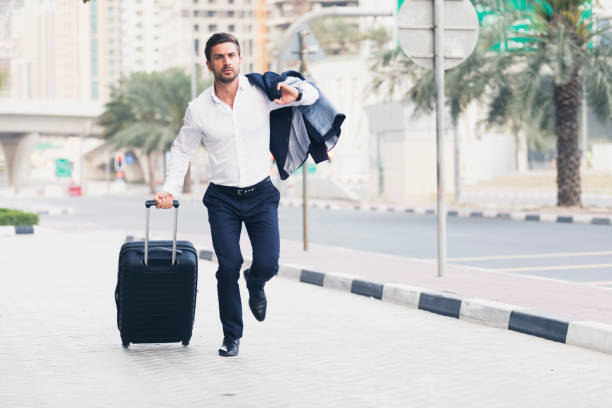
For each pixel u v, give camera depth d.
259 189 6.86
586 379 6.23
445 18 11.10
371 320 8.91
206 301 10.26
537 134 37.38
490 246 16.95
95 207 41.34
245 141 6.80
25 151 105.44
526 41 26.36
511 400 5.62
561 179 27.39
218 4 177.88
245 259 13.65
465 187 55.69
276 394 5.81
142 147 65.19
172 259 6.88
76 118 92.75
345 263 13.01
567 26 25.72
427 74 28.27
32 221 23.58
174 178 6.88
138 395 5.80
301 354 7.16
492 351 7.29
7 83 63.84
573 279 11.91
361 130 90.06
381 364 6.76
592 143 62.62
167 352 7.26
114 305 10.03
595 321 7.77
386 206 33.22
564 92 26.80
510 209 27.89
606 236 19.02
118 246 18.45
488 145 59.03
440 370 6.54
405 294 10.01
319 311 9.52
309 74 15.31
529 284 10.46
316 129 6.71
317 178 46.66
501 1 25.78
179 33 182.62
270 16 163.75
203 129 6.78
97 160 121.62
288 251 15.13
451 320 8.95
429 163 37.22
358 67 90.19
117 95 67.00
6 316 9.26
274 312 9.44
